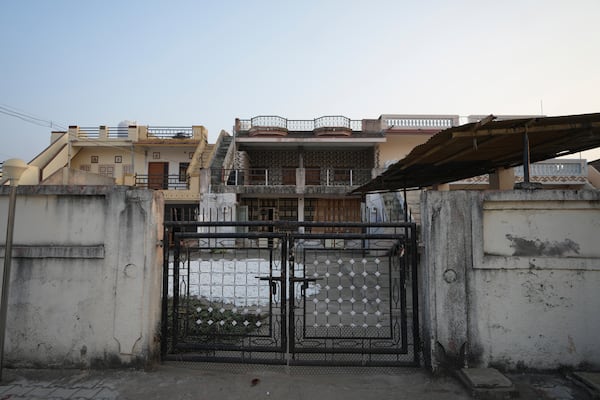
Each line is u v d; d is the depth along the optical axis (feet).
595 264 13.69
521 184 14.90
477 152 21.62
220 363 15.16
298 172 66.44
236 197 64.64
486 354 13.78
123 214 14.90
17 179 14.15
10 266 14.20
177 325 15.46
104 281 14.78
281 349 14.73
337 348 14.75
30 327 14.88
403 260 15.01
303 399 12.26
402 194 54.54
